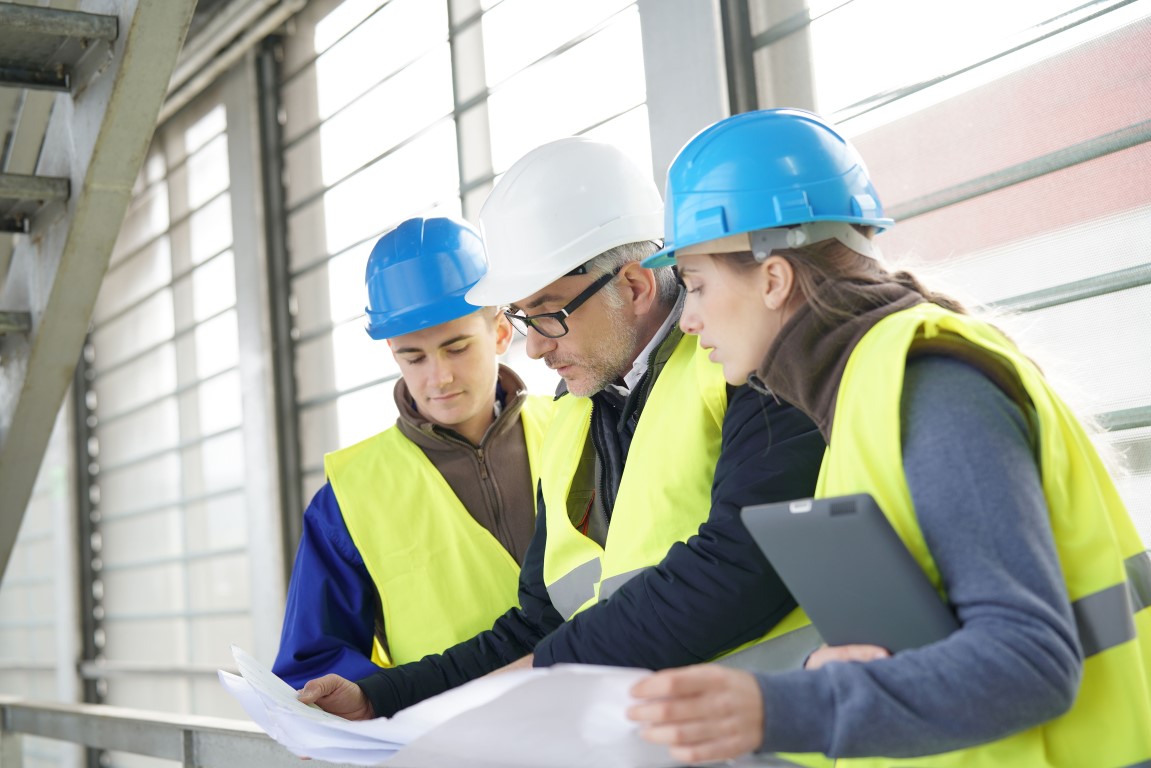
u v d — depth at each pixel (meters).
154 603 7.13
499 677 0.96
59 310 3.47
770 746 0.90
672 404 1.61
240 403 6.17
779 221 1.18
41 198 3.24
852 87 3.17
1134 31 2.48
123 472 7.50
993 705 0.89
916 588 0.97
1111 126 2.54
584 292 1.76
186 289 6.79
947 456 0.98
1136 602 1.09
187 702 6.75
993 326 1.20
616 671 0.90
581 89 4.14
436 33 4.95
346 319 5.55
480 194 4.70
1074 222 2.61
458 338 2.26
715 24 3.45
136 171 3.16
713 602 1.37
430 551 2.25
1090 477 1.05
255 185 5.98
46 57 3.08
